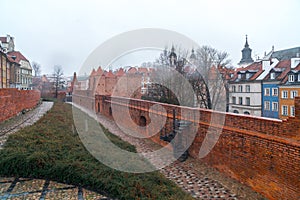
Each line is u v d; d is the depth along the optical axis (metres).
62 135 10.46
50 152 7.59
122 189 6.05
